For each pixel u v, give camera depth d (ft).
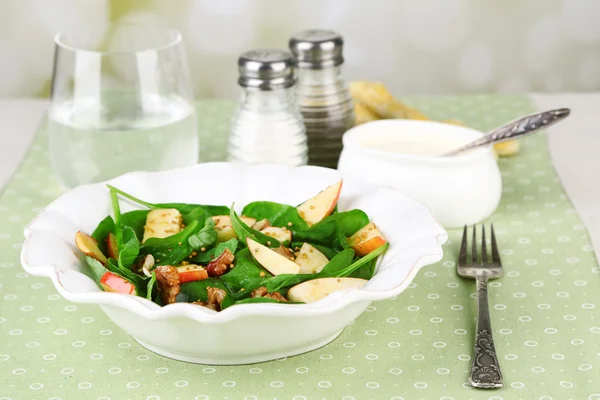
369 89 4.02
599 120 4.22
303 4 5.30
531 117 3.58
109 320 3.24
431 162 3.53
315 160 3.91
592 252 3.46
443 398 2.99
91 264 3.14
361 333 3.18
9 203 3.73
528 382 3.02
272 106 3.73
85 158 3.64
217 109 4.35
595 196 3.75
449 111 4.29
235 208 3.41
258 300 2.99
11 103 4.42
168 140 3.66
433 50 5.38
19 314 3.26
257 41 5.38
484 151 3.59
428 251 3.08
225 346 3.01
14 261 3.46
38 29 5.38
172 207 3.37
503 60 5.39
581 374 3.04
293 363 3.09
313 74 3.85
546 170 3.88
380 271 3.10
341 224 3.28
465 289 3.33
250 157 3.73
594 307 3.25
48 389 3.02
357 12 5.31
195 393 3.01
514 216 3.64
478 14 5.31
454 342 3.15
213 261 3.15
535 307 3.25
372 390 3.01
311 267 3.18
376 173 3.58
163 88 3.68
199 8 5.32
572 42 5.35
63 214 3.27
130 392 3.01
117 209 3.32
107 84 3.63
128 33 3.84
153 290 3.11
